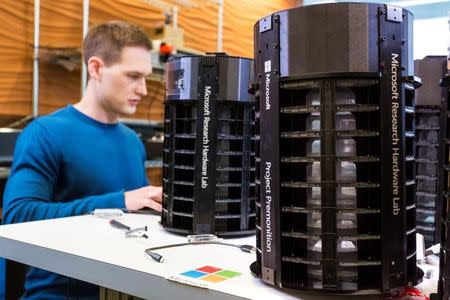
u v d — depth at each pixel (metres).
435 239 0.88
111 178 1.67
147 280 0.70
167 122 1.01
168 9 3.83
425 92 0.89
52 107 3.10
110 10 3.47
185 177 0.99
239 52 4.52
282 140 0.63
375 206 0.60
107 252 0.82
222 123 0.97
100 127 1.71
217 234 0.97
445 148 0.57
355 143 0.61
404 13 0.62
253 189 1.00
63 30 3.18
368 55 0.59
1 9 2.83
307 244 0.62
